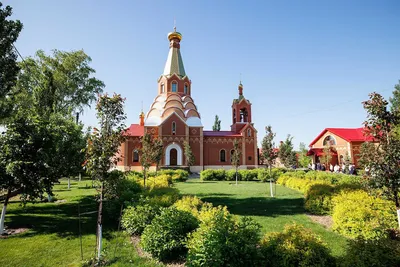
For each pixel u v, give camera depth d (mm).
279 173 26547
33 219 11461
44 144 10305
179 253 6949
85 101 32719
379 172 6652
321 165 38750
